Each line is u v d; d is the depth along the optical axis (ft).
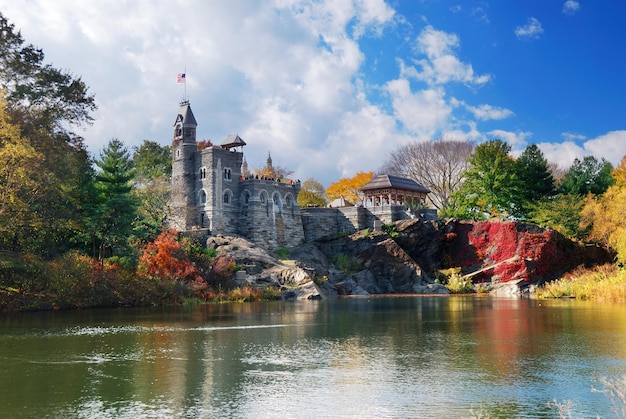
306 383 72.02
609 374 76.79
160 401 63.77
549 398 65.00
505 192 385.29
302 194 473.67
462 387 69.92
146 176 383.24
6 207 172.86
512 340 106.73
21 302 177.58
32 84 197.88
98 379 74.13
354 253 332.39
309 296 250.98
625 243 265.54
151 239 262.06
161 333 118.83
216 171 331.16
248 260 277.85
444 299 249.96
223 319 149.48
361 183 497.87
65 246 226.99
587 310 169.68
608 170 419.54
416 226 345.51
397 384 71.31
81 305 188.96
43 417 57.93
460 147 431.02
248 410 60.44
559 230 346.33
